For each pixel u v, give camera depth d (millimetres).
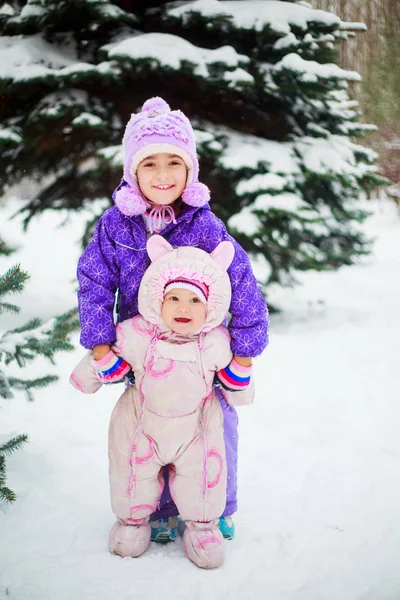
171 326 2254
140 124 2359
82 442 3613
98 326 2297
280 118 6965
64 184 7066
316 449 3508
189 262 2268
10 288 2834
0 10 7277
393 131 11297
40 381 3049
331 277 9461
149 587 2223
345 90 7773
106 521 2684
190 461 2330
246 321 2334
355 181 6773
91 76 6094
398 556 2441
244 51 6734
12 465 3158
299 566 2375
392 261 10781
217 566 2342
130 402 2369
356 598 2178
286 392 4570
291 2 7266
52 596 2166
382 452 3463
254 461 3336
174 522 2553
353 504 2863
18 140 6188
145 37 6211
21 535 2564
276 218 6375
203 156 6512
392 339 6008
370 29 9391
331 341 6023
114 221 2402
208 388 2332
